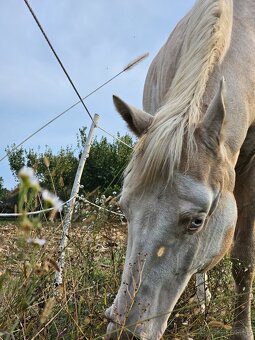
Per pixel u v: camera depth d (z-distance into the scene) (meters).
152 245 0.95
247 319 1.42
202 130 1.05
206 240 1.07
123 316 0.93
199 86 1.10
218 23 1.20
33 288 0.95
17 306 0.93
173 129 1.00
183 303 1.34
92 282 1.32
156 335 0.98
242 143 1.28
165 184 0.97
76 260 1.29
